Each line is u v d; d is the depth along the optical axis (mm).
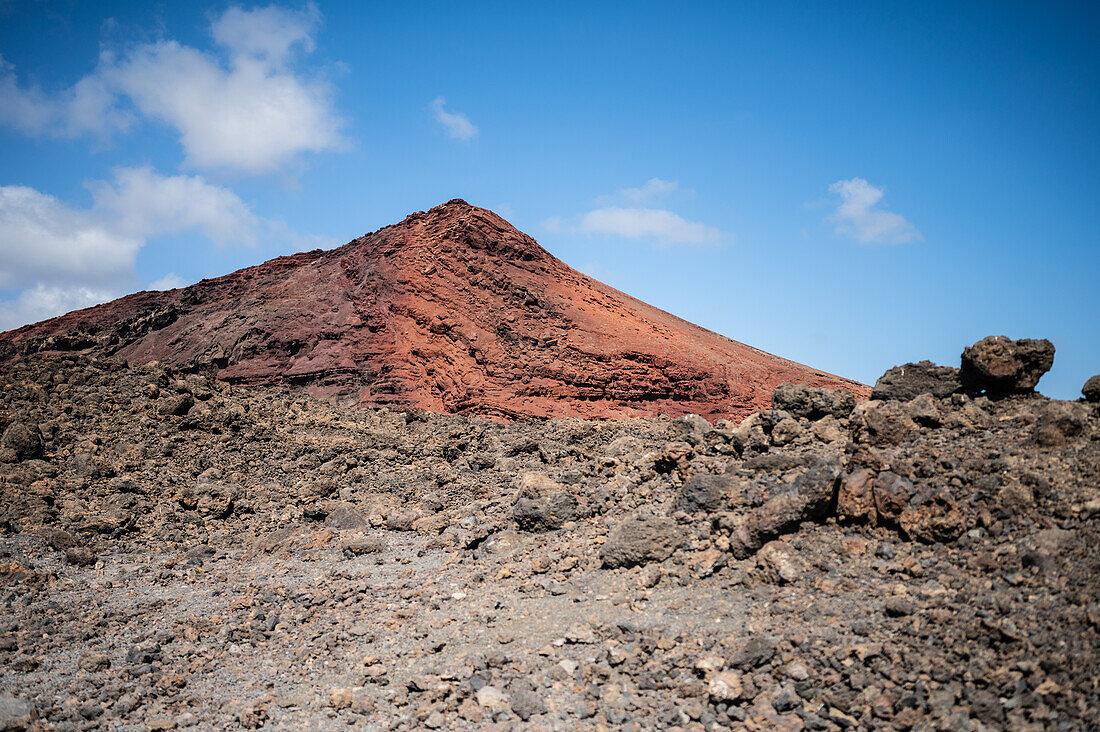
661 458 16828
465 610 13070
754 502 13695
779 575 11398
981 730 8062
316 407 32625
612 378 84938
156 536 19328
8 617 14156
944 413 14484
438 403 74750
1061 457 12078
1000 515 11266
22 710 10219
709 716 9180
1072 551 10141
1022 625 9102
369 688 10812
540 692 10070
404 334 84938
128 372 29656
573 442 25531
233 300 99875
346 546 17484
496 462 23797
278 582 15836
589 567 13734
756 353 109188
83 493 21156
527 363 84000
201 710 10602
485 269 97312
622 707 9578
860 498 12320
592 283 113688
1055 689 8141
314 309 91375
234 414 27328
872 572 11180
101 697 10930
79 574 16766
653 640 10648
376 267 95312
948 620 9570
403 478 23078
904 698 8672
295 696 10812
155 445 24359
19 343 90812
